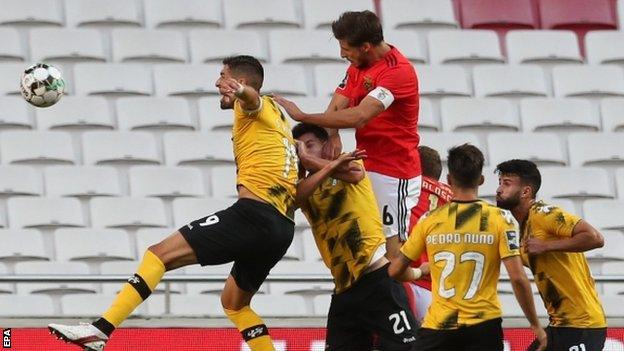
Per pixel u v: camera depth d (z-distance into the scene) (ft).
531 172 76.48
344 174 69.97
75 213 119.14
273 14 144.56
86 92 133.59
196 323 91.15
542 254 76.13
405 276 70.33
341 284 73.61
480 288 67.97
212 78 135.03
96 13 141.79
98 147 126.11
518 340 92.32
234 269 70.28
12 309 106.73
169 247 66.18
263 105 67.00
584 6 154.61
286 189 67.36
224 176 124.57
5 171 122.21
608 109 139.23
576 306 76.74
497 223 67.92
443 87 138.10
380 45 72.95
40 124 129.80
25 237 115.03
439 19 148.15
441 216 68.54
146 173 122.83
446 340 68.03
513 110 136.67
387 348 73.20
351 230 72.43
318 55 140.05
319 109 129.80
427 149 84.28
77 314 104.99
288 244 68.13
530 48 145.79
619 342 93.56
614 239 120.98
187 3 143.95
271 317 95.20
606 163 133.80
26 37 139.64
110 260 114.42
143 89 134.62
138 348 89.56
